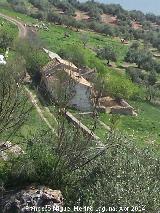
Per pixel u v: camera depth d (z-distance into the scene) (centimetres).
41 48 9838
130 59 13288
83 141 1986
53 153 1969
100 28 16988
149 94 9256
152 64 13112
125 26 18812
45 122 5216
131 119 7450
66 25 16238
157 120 7819
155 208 1627
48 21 16012
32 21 14825
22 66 2105
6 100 1920
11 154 2141
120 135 2083
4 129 1938
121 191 1636
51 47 11550
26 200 1694
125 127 7012
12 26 12938
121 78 8994
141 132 6906
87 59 10206
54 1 19550
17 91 1958
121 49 15062
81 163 1950
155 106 8875
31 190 1753
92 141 2081
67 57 10019
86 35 14488
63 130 1978
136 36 17625
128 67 12519
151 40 17412
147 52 14475
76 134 1991
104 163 1866
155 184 1748
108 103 7606
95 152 1958
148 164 1942
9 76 1962
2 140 2288
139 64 13062
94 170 1877
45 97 6309
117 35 17088
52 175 1869
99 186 1691
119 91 8075
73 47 10688
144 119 7619
